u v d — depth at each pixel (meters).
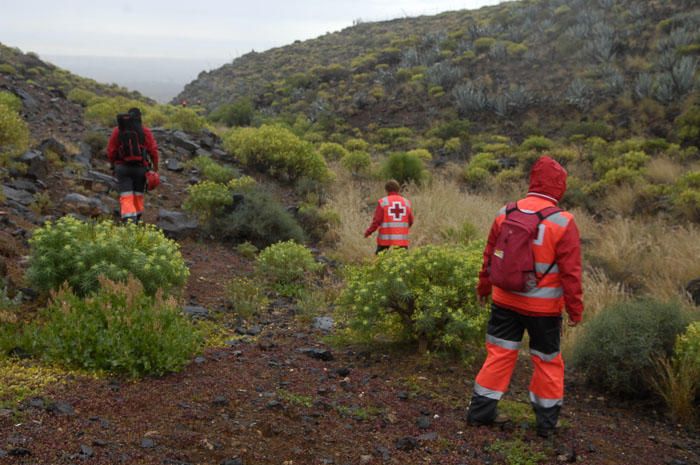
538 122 24.80
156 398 3.63
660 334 4.79
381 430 3.59
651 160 17.34
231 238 9.36
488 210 11.98
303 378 4.34
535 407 3.72
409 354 5.07
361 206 12.42
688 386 4.35
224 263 8.12
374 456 3.24
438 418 3.84
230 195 9.81
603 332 4.85
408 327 5.11
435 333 4.97
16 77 22.02
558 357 3.67
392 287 4.91
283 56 54.25
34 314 4.83
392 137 25.91
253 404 3.73
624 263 9.35
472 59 32.81
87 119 18.12
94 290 4.99
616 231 10.80
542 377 3.66
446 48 36.41
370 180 15.80
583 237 11.21
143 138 7.78
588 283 7.87
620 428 4.09
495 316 3.76
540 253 3.51
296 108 34.81
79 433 3.04
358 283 5.14
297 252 7.62
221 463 2.95
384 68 37.03
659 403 4.63
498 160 19.47
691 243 9.61
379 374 4.61
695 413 4.39
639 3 30.67
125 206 7.73
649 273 8.91
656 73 24.44
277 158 14.26
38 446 2.85
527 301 3.58
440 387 4.43
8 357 3.99
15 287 5.22
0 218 6.84
